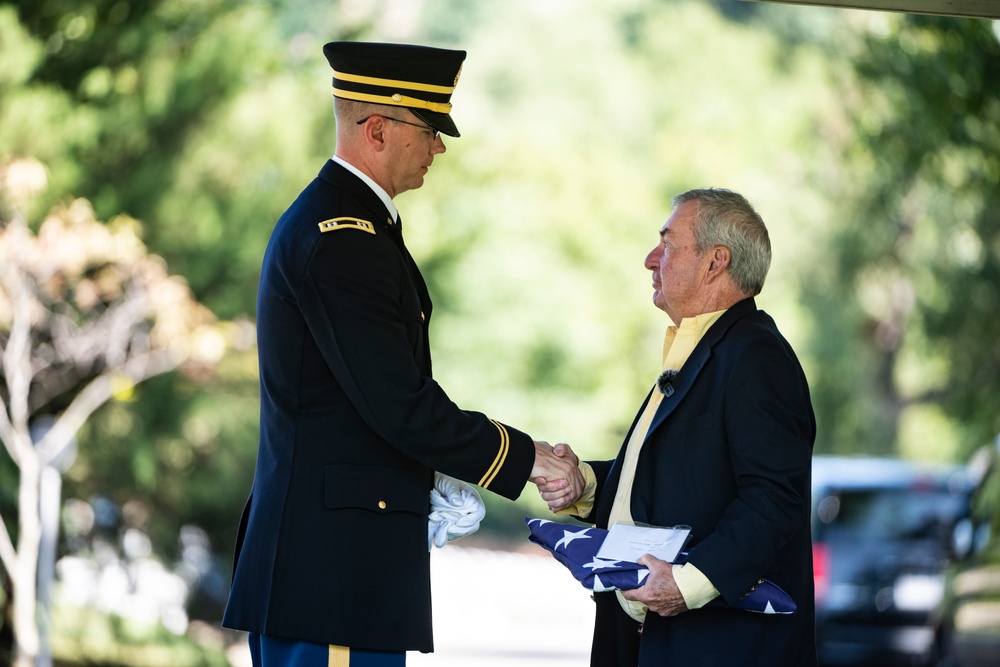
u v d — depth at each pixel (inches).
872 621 1232.8
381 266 440.5
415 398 432.5
